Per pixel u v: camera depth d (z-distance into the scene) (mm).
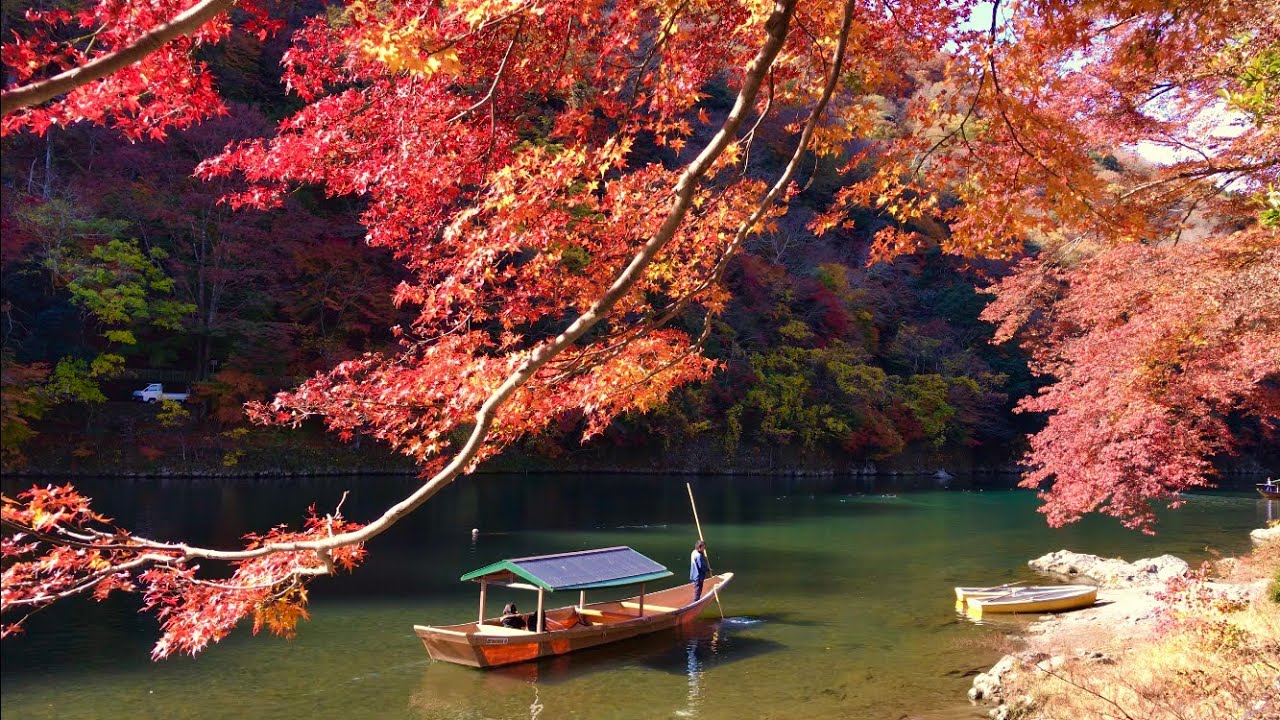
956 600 16234
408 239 5492
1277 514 30766
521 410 4949
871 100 7461
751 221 4961
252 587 4180
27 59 3535
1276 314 9031
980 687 10383
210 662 11414
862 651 12625
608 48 5422
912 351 49188
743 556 21078
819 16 5867
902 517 29125
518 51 5305
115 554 4035
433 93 5230
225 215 30875
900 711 9961
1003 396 47312
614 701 10305
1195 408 10562
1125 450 10562
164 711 9562
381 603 14969
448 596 15594
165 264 31594
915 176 6293
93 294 26016
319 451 32406
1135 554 22031
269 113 35250
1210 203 10016
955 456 49625
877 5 5891
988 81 5793
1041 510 11945
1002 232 6129
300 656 11781
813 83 6395
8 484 25484
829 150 6312
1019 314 12641
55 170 27469
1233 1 6145
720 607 15516
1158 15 6023
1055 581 18312
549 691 10641
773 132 42812
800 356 44312
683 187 3621
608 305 3609
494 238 4195
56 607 13789
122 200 28250
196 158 30359
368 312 32469
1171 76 8453
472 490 31344
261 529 19875
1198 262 9898
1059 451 11945
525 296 4832
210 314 30547
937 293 53531
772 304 45406
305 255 32031
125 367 32562
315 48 5441
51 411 27203
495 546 20844
